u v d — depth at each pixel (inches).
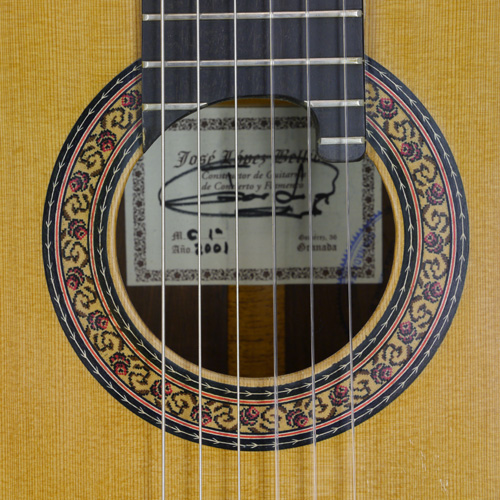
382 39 29.9
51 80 29.6
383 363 29.7
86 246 29.8
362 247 44.3
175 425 29.5
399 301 29.8
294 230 44.2
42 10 29.6
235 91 29.7
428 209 29.9
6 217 29.5
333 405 29.6
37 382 29.5
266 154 43.6
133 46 29.7
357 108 29.8
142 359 29.6
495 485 29.5
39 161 29.6
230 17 29.6
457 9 29.7
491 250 29.8
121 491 29.4
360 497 29.5
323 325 44.9
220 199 44.0
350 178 43.9
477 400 29.6
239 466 29.4
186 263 44.4
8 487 29.4
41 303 29.5
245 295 44.8
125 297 29.9
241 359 45.2
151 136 29.8
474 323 29.8
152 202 43.9
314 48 29.7
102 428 29.5
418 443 29.5
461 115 29.8
